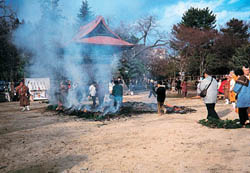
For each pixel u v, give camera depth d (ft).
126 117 32.58
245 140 17.21
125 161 14.06
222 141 17.33
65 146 18.07
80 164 13.92
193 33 123.44
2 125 28.78
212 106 24.40
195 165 12.85
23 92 45.75
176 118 29.45
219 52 134.92
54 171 12.99
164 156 14.62
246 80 21.83
